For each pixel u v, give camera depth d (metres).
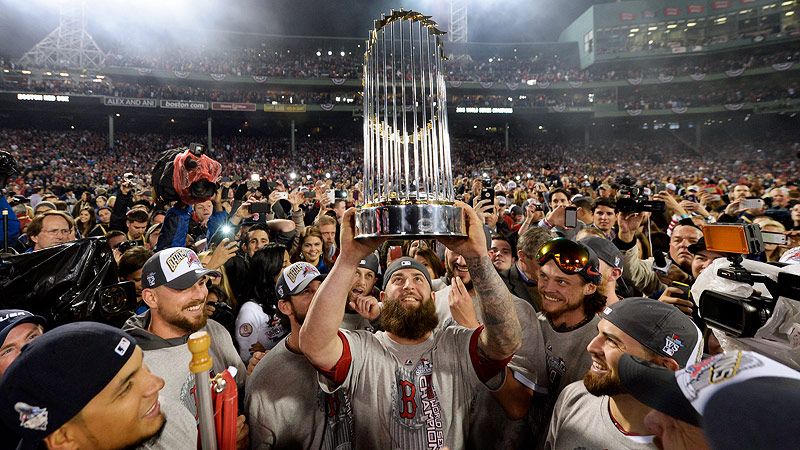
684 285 3.36
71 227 4.23
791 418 0.56
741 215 5.82
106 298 2.60
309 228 4.91
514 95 44.78
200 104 37.12
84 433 1.24
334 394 2.39
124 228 5.83
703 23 41.78
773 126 40.91
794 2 37.75
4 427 1.28
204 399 1.54
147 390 1.37
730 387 0.65
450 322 2.87
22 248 4.51
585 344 2.35
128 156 35.97
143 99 35.72
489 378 2.09
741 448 0.59
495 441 2.39
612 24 43.16
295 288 2.55
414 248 4.59
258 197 6.78
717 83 42.12
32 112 36.94
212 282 3.62
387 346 2.22
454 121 44.66
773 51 40.00
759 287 1.61
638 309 1.65
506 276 3.93
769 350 1.50
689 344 1.57
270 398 2.33
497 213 6.75
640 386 1.00
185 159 3.03
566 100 43.44
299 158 40.41
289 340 2.54
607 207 4.98
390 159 1.43
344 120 43.81
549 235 3.45
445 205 1.35
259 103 39.06
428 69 1.46
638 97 43.22
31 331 2.11
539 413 2.39
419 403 2.07
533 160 41.84
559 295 2.45
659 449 1.18
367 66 1.49
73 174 27.69
